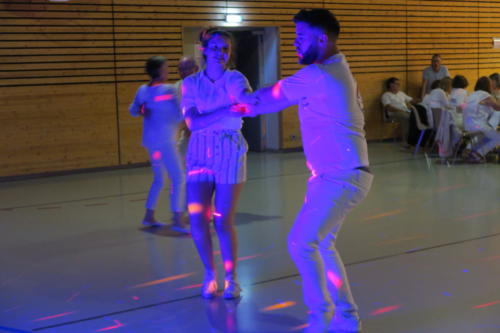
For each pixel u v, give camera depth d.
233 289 3.79
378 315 3.48
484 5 13.00
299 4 10.74
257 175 8.51
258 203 6.69
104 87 9.16
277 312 3.56
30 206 6.77
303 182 7.89
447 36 12.59
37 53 8.62
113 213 6.33
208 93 3.62
